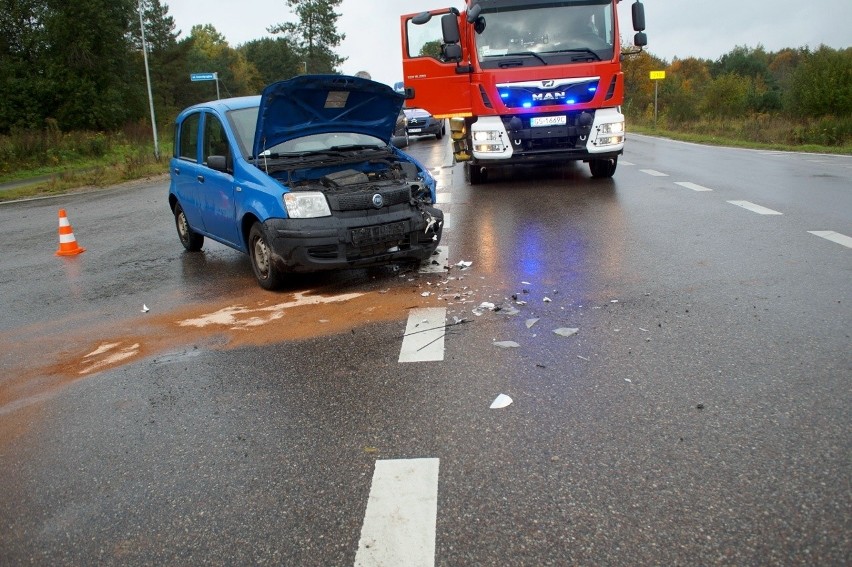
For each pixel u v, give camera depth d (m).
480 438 3.87
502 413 4.14
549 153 13.35
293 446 3.96
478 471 3.54
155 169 29.11
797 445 3.58
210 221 8.76
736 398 4.14
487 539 3.01
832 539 2.87
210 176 8.47
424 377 4.77
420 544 3.01
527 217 10.71
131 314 7.00
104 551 3.17
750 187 12.70
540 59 13.06
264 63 127.44
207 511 3.40
